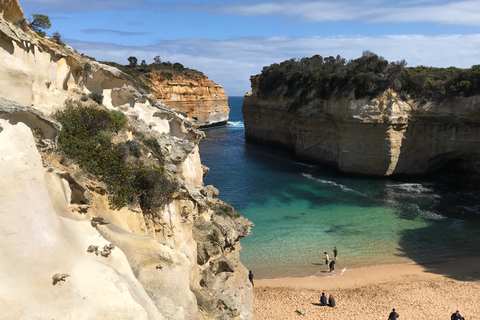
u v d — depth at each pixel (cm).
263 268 2666
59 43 1540
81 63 1553
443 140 4912
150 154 1466
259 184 4947
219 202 2211
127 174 1220
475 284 2383
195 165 2138
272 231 3322
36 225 713
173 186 1369
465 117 4778
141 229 1197
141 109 1888
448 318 1983
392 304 2156
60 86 1435
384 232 3316
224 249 1869
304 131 6606
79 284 721
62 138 1141
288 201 4200
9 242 657
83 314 684
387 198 4312
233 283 1825
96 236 892
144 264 1025
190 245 1439
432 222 3553
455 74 5331
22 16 1259
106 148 1241
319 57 8331
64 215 856
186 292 1039
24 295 629
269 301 2206
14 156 722
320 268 2669
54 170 919
